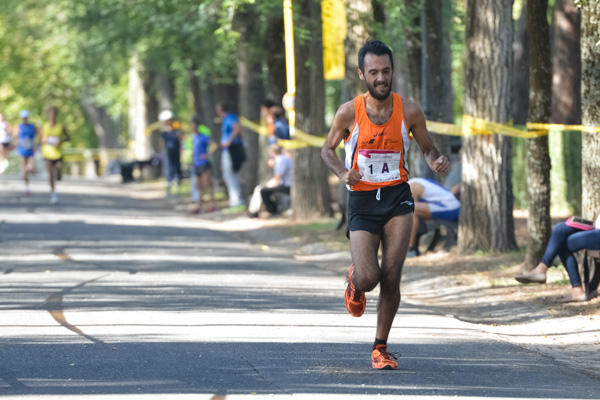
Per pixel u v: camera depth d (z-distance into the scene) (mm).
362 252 18484
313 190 55000
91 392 16891
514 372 19281
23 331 22578
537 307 26578
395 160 18578
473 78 36344
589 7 27156
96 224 53625
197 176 64625
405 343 21875
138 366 18984
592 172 27844
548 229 32000
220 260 38719
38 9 102188
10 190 80562
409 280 33500
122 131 176500
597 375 19344
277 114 57812
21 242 43938
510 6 36219
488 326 25094
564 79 45750
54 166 68875
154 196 83312
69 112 161000
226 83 74500
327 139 18734
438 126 37188
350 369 19047
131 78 119625
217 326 23516
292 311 26062
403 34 45469
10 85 148375
